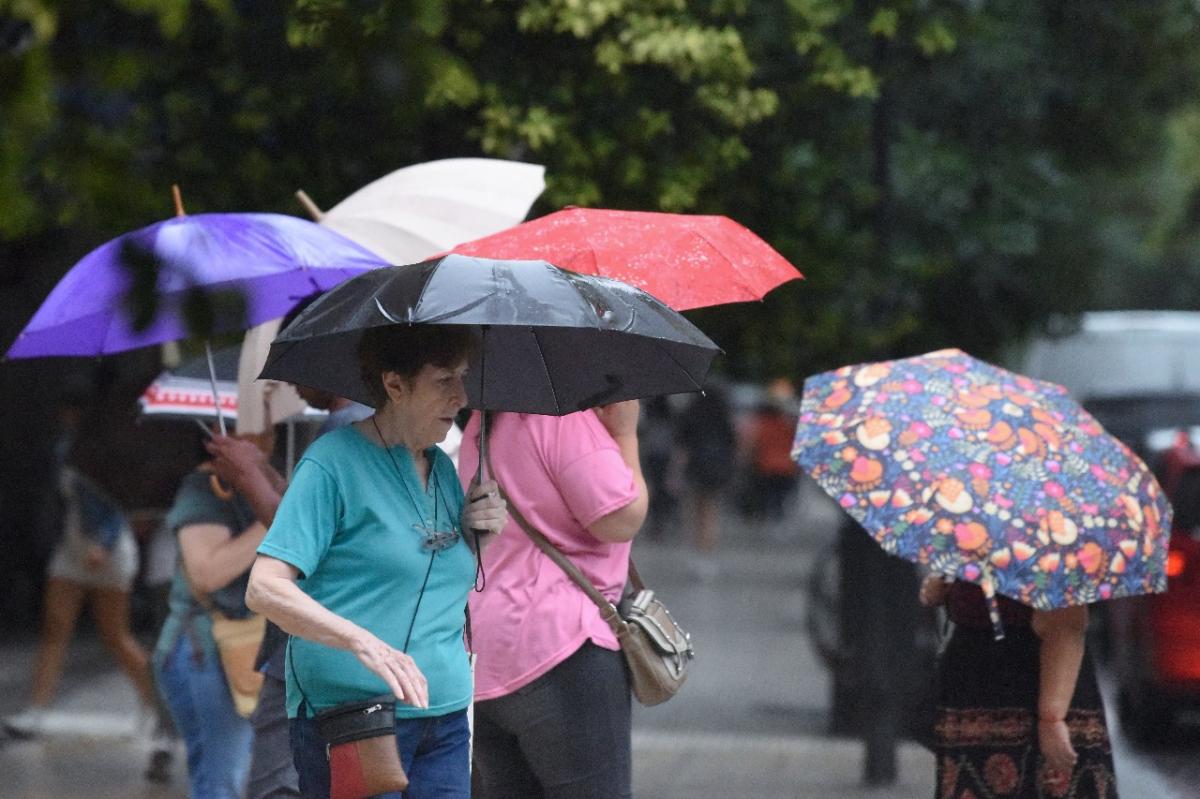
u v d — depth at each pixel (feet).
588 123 88.22
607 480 49.88
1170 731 120.26
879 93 101.81
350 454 42.50
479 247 53.06
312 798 43.42
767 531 342.23
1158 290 383.45
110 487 92.99
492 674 50.34
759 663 154.20
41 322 52.65
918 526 50.60
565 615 50.08
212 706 59.93
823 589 124.77
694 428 272.10
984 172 129.08
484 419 47.11
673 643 50.78
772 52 98.63
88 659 148.97
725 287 52.19
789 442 357.82
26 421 166.91
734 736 117.50
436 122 88.58
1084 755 55.21
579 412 49.52
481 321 41.34
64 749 108.17
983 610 55.26
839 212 114.11
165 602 76.23
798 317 107.34
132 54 22.53
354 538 42.29
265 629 53.21
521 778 52.42
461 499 44.21
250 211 88.84
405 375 42.45
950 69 126.72
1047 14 134.31
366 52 24.59
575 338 46.57
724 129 92.73
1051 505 50.98
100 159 22.80
